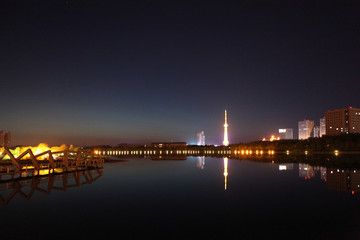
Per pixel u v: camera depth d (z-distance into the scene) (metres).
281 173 50.91
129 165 77.88
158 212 21.55
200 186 35.38
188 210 22.20
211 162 89.69
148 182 39.41
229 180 41.34
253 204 24.36
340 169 58.25
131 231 16.86
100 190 32.31
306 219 19.47
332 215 20.48
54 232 16.67
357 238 15.56
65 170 51.72
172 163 87.12
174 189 32.97
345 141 148.00
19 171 42.34
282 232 16.59
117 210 22.22
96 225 18.16
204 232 16.64
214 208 22.89
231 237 15.75
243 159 108.25
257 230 17.00
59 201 25.86
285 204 24.28
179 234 16.28
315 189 32.47
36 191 31.48
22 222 18.83
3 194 29.62
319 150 158.12
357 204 24.16
